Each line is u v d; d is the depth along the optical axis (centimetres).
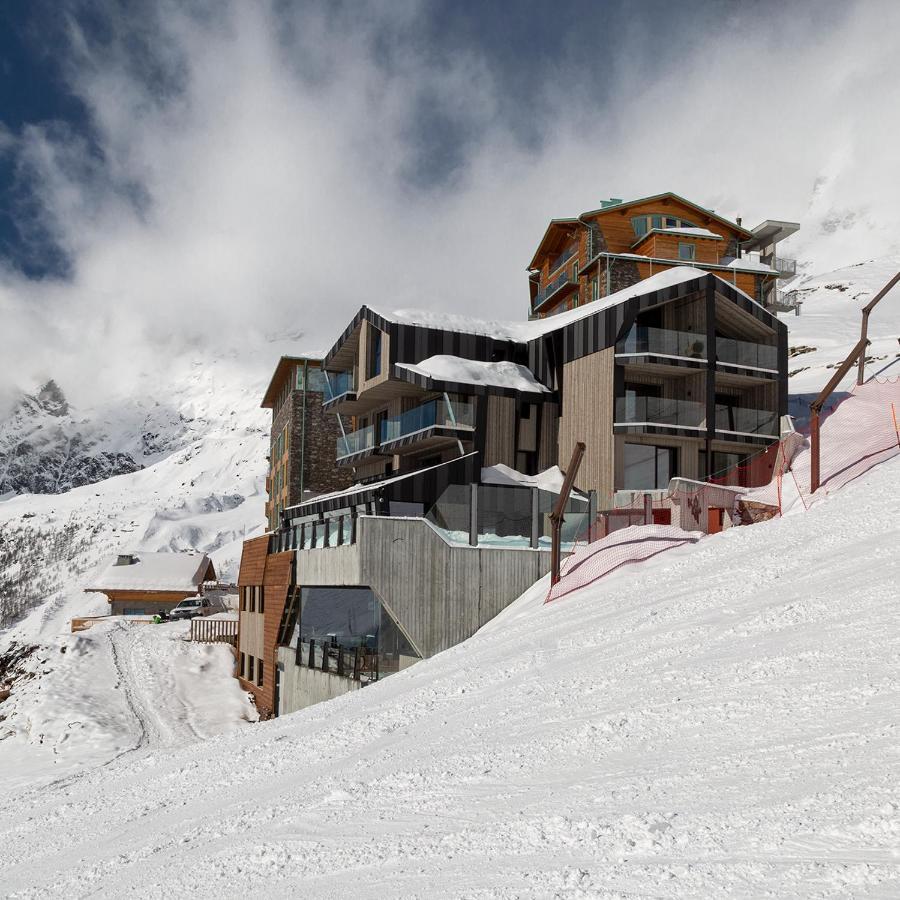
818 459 2289
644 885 504
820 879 457
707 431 3109
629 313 3078
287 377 5478
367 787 930
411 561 2473
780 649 1008
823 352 7562
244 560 3922
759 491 2533
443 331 3488
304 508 3334
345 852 729
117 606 8875
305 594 3516
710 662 1055
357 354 3991
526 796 750
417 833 726
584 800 692
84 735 2920
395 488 2645
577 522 2709
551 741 915
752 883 472
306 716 1758
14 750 2939
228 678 3875
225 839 915
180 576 9175
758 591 1420
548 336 3431
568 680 1211
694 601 1494
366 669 2380
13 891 1003
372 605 3675
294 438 5141
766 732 750
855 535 1585
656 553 2138
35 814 1545
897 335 8162
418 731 1202
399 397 3672
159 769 1652
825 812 539
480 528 2598
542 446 3341
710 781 660
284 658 3119
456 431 3191
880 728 669
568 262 5834
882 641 912
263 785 1195
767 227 6731
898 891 423
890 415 2736
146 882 840
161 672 3894
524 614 2162
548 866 573
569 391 3306
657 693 986
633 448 3159
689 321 3281
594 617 1689
